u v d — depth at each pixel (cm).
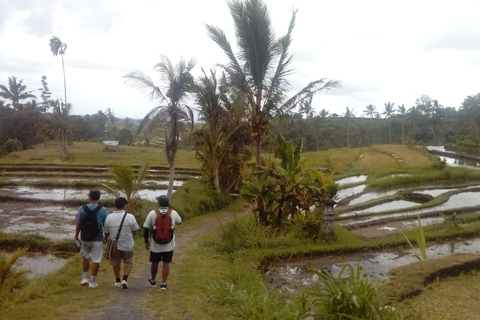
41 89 7538
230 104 1906
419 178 2838
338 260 1095
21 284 779
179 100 1617
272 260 1071
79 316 541
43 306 575
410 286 827
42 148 5709
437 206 1905
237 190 2069
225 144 1983
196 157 2103
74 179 2727
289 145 1265
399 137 8981
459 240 1323
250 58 1386
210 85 1920
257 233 1189
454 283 886
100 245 681
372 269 1013
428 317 687
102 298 623
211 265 945
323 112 9419
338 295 527
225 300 633
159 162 4025
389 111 9106
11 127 5616
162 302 616
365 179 3005
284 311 555
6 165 3375
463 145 5484
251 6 1327
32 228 1403
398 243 1234
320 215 1297
